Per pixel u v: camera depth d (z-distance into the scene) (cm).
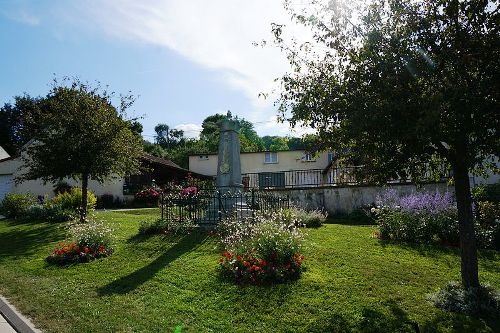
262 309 608
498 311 582
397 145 562
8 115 4772
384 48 554
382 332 530
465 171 621
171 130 8244
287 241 771
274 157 3325
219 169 1381
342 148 647
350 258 859
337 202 1791
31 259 995
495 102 503
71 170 1477
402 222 1073
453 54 523
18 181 1630
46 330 539
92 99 1527
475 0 529
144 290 708
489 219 1061
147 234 1170
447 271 784
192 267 816
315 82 617
